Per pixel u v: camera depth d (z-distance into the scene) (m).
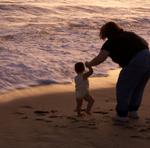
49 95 9.48
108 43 7.42
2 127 7.23
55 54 13.91
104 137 6.87
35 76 11.03
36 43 15.59
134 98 7.72
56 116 7.91
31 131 7.07
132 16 25.00
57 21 21.84
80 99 7.75
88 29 19.92
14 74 11.03
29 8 24.88
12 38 16.42
